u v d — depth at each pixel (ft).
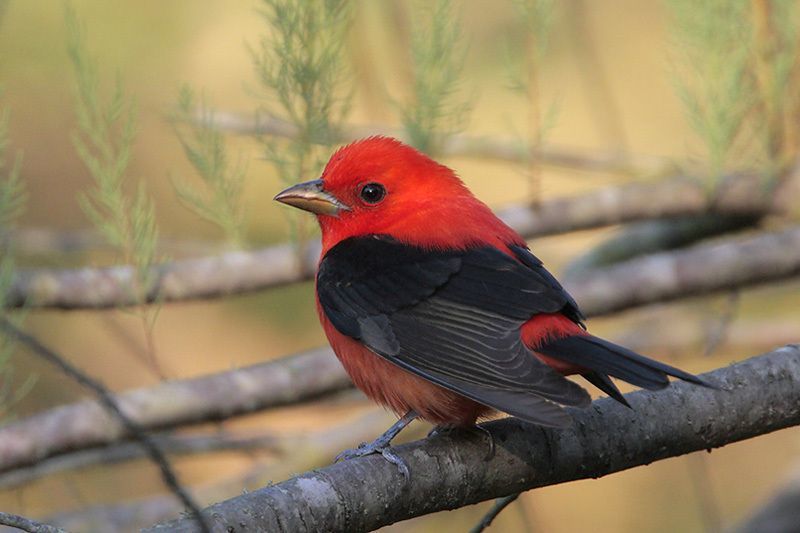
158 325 49.90
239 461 50.37
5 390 31.71
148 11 48.49
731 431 25.45
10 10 47.32
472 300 26.81
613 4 54.44
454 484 24.18
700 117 38.83
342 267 28.96
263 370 35.60
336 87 37.73
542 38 37.42
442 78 35.55
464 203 30.14
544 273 28.55
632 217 40.40
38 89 47.73
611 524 50.80
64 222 47.75
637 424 25.11
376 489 23.39
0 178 38.65
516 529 47.37
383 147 31.07
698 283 39.17
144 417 34.40
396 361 26.55
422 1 35.86
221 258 36.52
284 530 21.95
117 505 38.27
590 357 24.18
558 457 24.80
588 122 51.93
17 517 19.71
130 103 36.32
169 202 48.06
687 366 50.98
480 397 24.26
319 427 46.55
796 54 39.99
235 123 39.04
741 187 40.88
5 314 31.22
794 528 42.24
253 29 48.65
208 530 19.02
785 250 39.09
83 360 47.73
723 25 37.73
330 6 33.06
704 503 43.14
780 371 25.68
